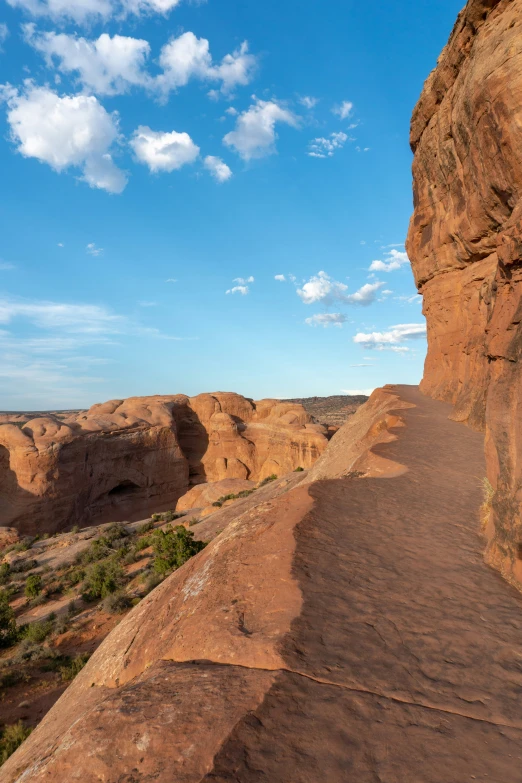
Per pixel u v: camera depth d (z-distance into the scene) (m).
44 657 17.33
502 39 13.83
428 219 29.64
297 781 3.05
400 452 15.84
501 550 7.13
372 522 8.94
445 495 11.19
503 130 14.24
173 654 5.16
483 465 14.11
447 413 24.47
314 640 4.79
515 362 7.50
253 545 7.70
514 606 5.95
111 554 32.53
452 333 28.45
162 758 3.24
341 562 6.93
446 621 5.46
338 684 4.13
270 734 3.44
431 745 3.47
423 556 7.49
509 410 7.51
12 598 27.34
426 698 4.06
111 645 7.48
